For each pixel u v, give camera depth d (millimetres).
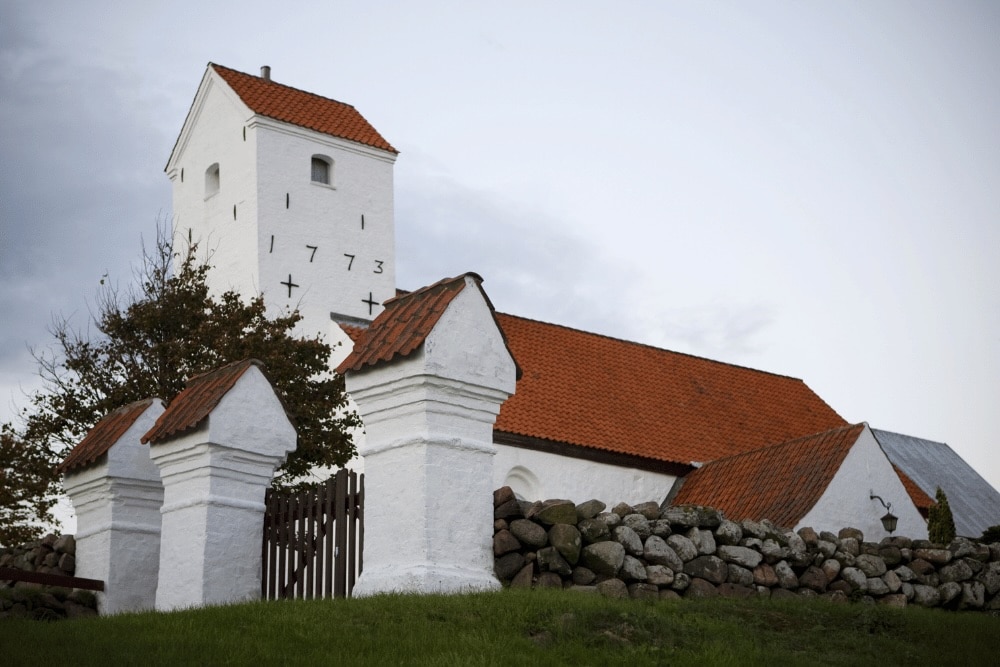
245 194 35906
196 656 10188
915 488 33125
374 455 13578
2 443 26906
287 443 15477
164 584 15070
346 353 33594
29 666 9625
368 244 37375
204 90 37656
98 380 28047
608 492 30891
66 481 17031
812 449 27203
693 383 36938
